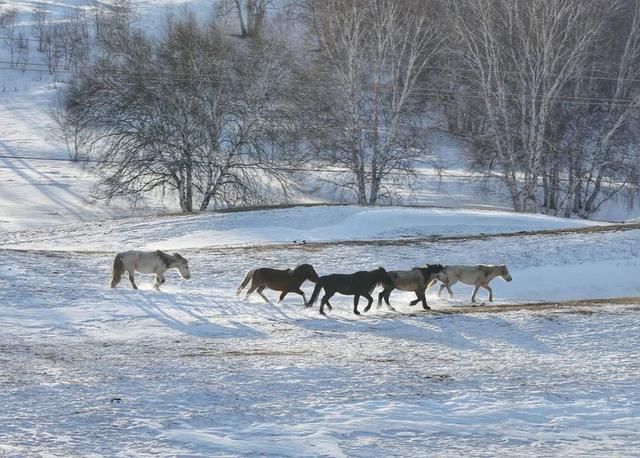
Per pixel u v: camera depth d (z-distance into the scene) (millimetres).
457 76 67250
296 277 24672
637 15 66000
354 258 32594
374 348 18984
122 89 55375
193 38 56625
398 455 11086
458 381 15844
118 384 14727
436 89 65938
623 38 68812
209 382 15102
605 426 13094
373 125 57938
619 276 30219
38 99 99812
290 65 59094
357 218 42875
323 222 43094
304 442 11523
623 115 60562
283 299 25812
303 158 58906
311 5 68750
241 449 11039
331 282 23281
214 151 55781
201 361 17078
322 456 10891
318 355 18031
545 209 64375
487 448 11641
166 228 42062
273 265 31359
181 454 10672
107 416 12531
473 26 61500
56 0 138000
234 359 17359
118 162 55312
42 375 15297
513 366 17359
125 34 81125
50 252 33344
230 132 56656
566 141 65188
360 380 15656
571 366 17438
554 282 29547
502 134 60531
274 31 79125
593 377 16422
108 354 17750
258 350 18562
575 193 64688
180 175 55500
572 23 55594
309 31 71500
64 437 11344
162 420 12398
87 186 70438
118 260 26266
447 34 63000
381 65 56906
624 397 14836
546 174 61375
